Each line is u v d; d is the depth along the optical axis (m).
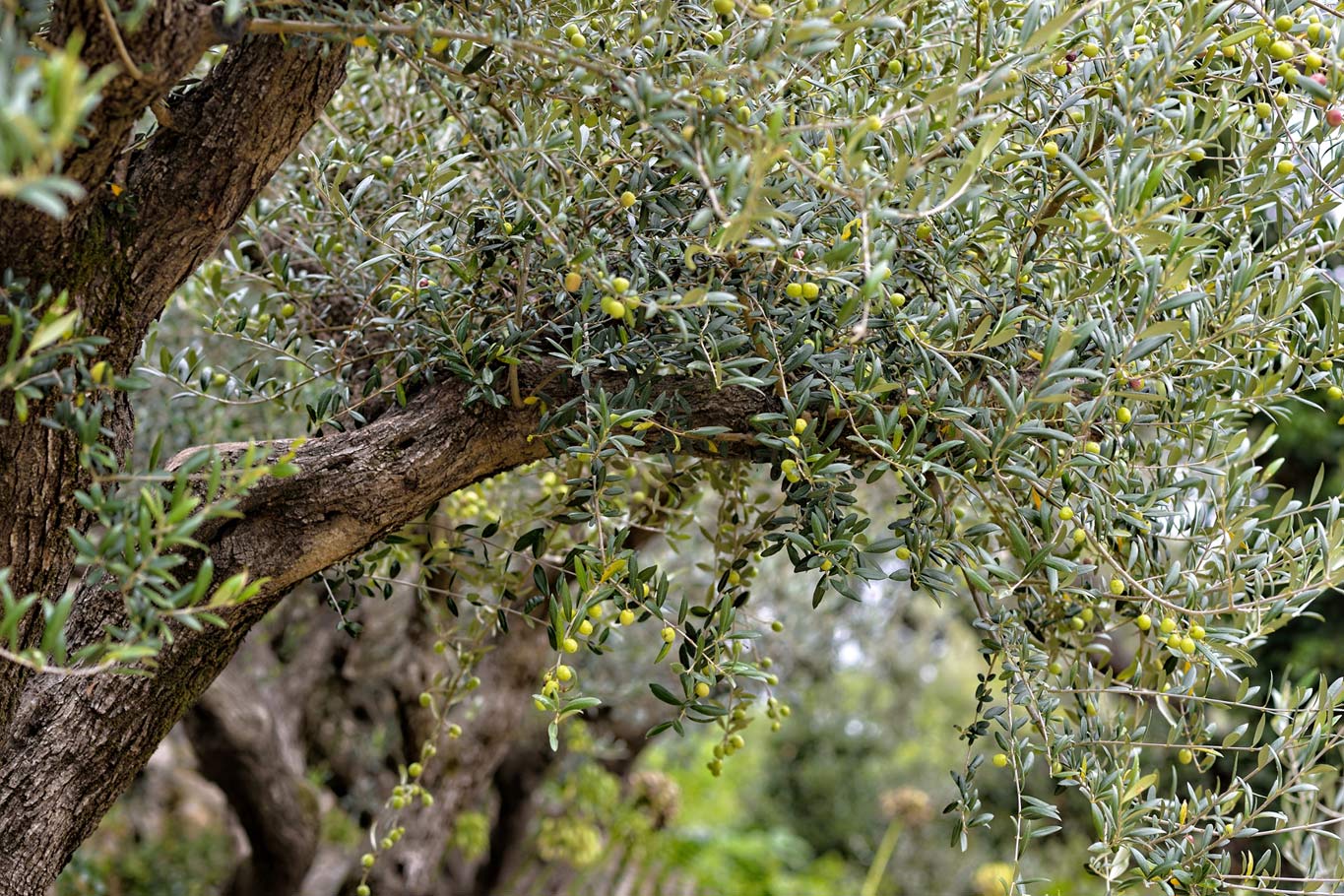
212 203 1.34
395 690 2.38
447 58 1.37
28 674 1.38
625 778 4.08
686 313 1.36
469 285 1.48
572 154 1.40
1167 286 1.30
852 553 1.39
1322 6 1.35
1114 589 1.50
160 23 1.21
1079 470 1.39
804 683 3.63
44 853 1.41
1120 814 1.43
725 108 1.32
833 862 7.34
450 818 2.40
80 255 1.30
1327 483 3.93
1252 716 3.57
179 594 1.18
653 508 1.68
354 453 1.46
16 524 1.32
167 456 2.13
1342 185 1.42
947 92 1.26
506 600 1.68
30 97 1.18
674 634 1.37
